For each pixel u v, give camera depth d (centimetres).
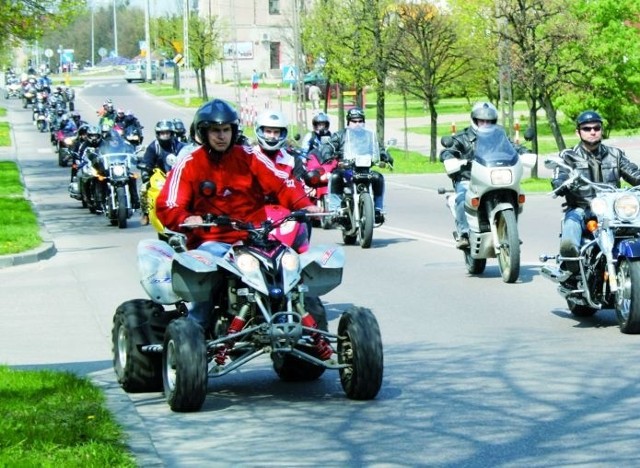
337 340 1184
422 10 5672
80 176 3719
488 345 1455
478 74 6644
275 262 1154
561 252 1585
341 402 1174
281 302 1152
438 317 1680
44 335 1658
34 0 4241
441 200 3928
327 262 1172
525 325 1597
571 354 1376
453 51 6169
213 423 1103
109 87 13988
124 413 1125
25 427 1025
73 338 1630
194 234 1210
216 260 1152
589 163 1591
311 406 1162
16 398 1161
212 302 1195
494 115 2059
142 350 1230
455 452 973
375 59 6022
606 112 6322
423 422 1077
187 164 1202
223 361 1167
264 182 1209
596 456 946
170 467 954
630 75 6150
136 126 4812
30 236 2805
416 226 3053
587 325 1581
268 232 1159
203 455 990
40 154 6656
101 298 1992
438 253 2459
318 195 2928
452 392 1199
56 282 2209
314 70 7894
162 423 1106
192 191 1200
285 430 1069
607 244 1488
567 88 5769
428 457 960
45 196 4403
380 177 2617
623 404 1121
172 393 1145
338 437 1036
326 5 6819
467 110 8969
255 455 986
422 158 6038
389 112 9269
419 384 1244
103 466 903
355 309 1182
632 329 1482
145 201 2342
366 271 2195
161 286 1236
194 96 11719
